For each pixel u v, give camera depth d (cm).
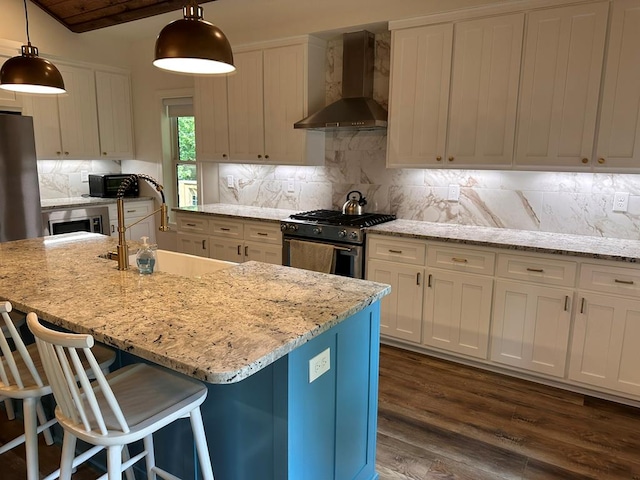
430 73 333
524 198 338
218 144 461
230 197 507
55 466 216
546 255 279
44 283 199
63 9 452
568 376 285
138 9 418
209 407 171
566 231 326
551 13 285
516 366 301
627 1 263
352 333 181
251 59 421
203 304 173
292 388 148
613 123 276
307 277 213
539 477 212
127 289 191
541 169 303
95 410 134
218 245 441
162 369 177
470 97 320
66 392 142
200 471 182
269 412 153
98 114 516
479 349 312
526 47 296
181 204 555
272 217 406
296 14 399
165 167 541
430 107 337
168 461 193
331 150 425
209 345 136
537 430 248
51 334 131
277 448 153
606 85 275
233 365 123
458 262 311
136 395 158
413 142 349
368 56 384
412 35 337
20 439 200
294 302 176
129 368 178
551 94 292
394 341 353
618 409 269
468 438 240
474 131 322
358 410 192
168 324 152
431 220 380
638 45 263
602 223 313
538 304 287
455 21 318
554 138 295
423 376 307
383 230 338
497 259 296
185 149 541
